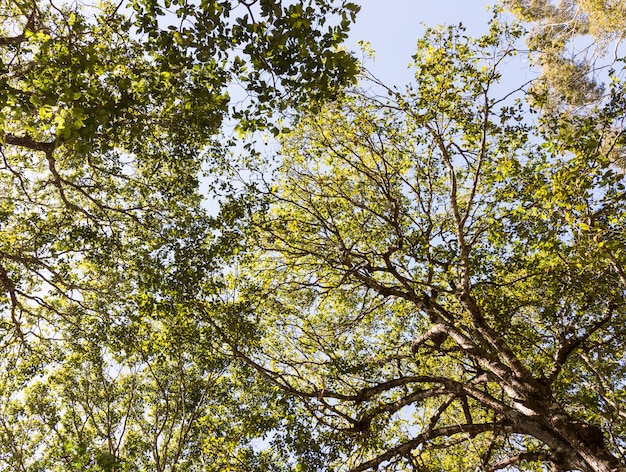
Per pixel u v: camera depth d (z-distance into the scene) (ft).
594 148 29.63
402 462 32.17
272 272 43.45
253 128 23.94
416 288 42.29
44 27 26.02
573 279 31.76
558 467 30.40
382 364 35.58
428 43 37.47
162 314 35.63
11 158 39.93
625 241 28.12
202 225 37.60
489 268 37.55
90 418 55.88
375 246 44.39
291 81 21.61
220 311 35.60
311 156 42.19
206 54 21.44
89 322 42.78
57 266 39.50
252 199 37.76
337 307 46.14
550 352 38.73
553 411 28.89
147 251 39.96
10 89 21.34
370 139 40.86
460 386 32.68
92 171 41.93
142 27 22.72
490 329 32.78
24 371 45.34
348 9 20.24
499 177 35.45
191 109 28.71
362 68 38.22
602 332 37.73
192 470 50.78
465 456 43.32
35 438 54.39
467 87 36.99
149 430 56.44
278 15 19.58
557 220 28.99
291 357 41.39
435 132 37.68
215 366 43.47
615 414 30.37
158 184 39.50
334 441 32.48
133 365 55.36
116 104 24.06
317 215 39.58
